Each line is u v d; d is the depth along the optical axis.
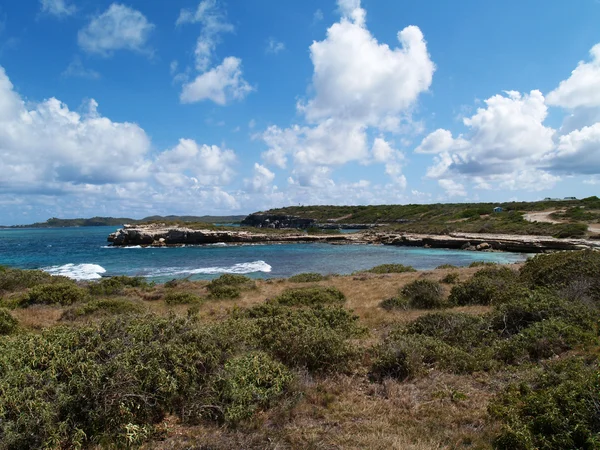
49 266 38.66
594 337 7.40
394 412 5.40
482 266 27.50
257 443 4.67
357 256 47.44
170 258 46.38
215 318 12.77
